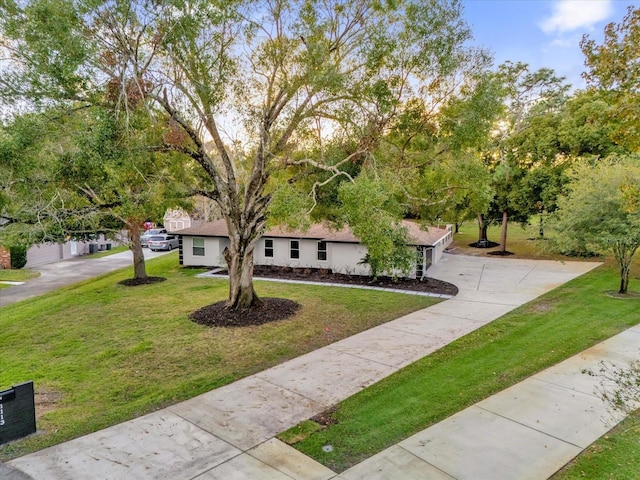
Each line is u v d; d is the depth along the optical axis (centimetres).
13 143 662
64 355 916
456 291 1491
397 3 843
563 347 876
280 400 681
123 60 747
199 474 485
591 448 517
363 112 930
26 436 574
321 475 479
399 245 1506
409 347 921
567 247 1376
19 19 683
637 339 916
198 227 2211
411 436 559
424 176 1030
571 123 1998
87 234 1645
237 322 1102
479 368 780
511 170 2211
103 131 706
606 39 593
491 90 898
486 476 469
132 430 591
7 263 2284
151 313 1238
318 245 1920
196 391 721
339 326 1091
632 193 684
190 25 778
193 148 1048
